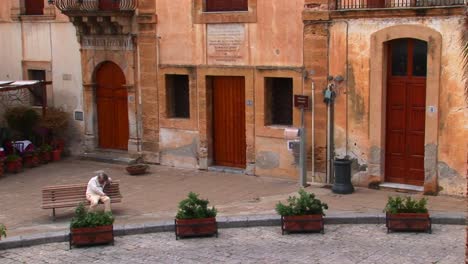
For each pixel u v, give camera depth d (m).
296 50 17.84
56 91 23.48
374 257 11.94
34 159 21.77
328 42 17.22
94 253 12.62
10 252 12.86
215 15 19.20
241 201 16.31
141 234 13.76
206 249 12.67
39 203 17.05
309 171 18.02
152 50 20.64
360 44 16.69
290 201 13.80
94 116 22.72
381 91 16.58
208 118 19.97
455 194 15.79
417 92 16.36
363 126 16.94
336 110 17.33
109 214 13.33
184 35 19.92
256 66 18.64
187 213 13.41
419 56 16.22
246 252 12.44
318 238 13.17
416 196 16.02
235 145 19.77
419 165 16.55
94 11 20.75
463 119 15.47
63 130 23.39
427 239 12.90
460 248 12.30
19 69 24.41
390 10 15.99
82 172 20.75
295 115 18.16
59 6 22.34
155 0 20.34
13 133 23.33
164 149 20.95
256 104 18.83
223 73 19.33
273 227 14.02
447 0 15.73
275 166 18.72
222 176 19.31
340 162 16.59
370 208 15.02
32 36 23.83
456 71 15.42
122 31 21.02
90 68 22.38
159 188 18.12
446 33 15.41
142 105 21.23
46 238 13.34
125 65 21.36
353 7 16.88
